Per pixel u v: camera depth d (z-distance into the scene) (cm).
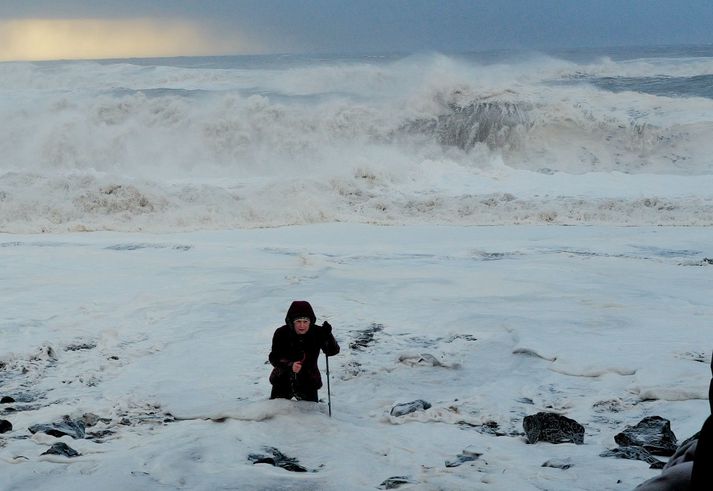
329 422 641
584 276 1423
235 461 566
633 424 677
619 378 816
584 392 781
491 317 1087
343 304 1188
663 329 1023
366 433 630
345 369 875
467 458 580
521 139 3266
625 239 1895
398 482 511
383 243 1892
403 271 1469
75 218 2248
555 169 3141
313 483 511
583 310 1141
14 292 1305
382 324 1076
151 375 859
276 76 5209
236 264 1573
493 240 1927
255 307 1170
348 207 2419
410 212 2364
